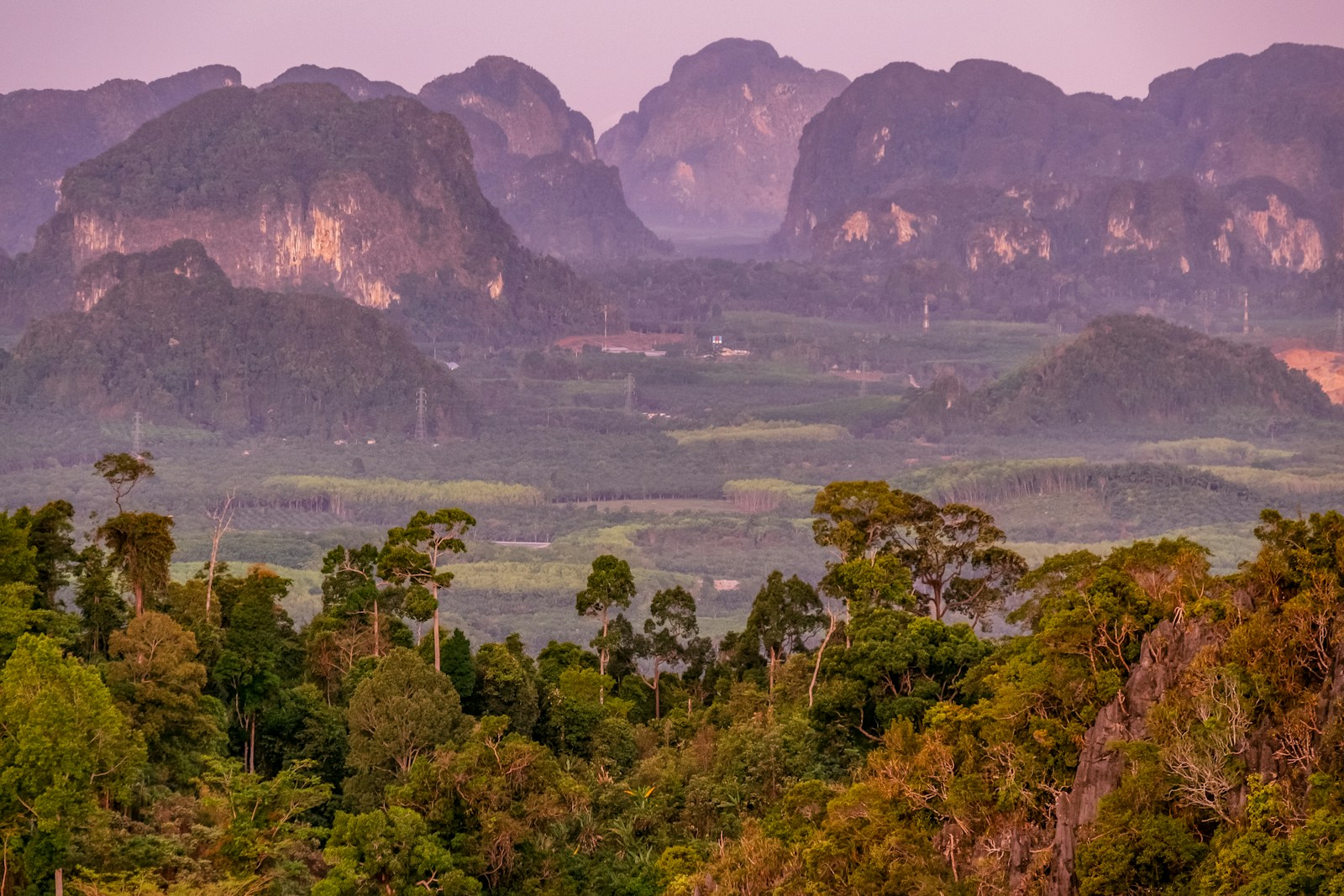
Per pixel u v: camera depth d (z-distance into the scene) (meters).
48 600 149.12
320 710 141.00
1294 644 83.06
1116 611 98.94
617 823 121.06
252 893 100.75
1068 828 88.94
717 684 180.38
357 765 125.75
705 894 103.62
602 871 116.12
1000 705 99.75
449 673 146.38
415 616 155.25
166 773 118.62
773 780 124.56
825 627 177.25
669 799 127.75
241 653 140.00
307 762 125.69
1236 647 85.12
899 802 98.69
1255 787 78.00
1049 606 124.94
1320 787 76.38
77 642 135.50
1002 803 93.44
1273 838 74.81
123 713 116.25
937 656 127.00
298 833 112.69
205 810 109.50
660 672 197.12
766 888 99.56
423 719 125.88
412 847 107.88
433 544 166.38
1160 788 82.81
